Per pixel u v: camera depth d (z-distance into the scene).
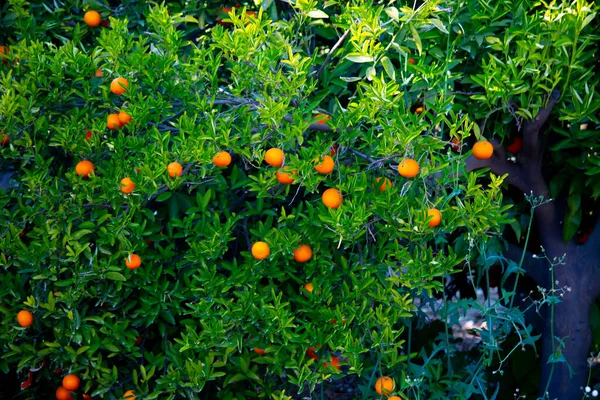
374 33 2.51
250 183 2.61
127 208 2.65
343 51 2.95
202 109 2.62
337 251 2.85
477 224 2.62
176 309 2.76
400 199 2.52
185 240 2.84
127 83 2.69
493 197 2.74
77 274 2.62
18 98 2.69
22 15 3.15
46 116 2.85
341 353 2.69
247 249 3.04
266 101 2.38
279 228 2.70
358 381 4.33
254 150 2.50
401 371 2.97
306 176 2.45
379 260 2.73
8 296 2.75
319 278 2.74
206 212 2.69
